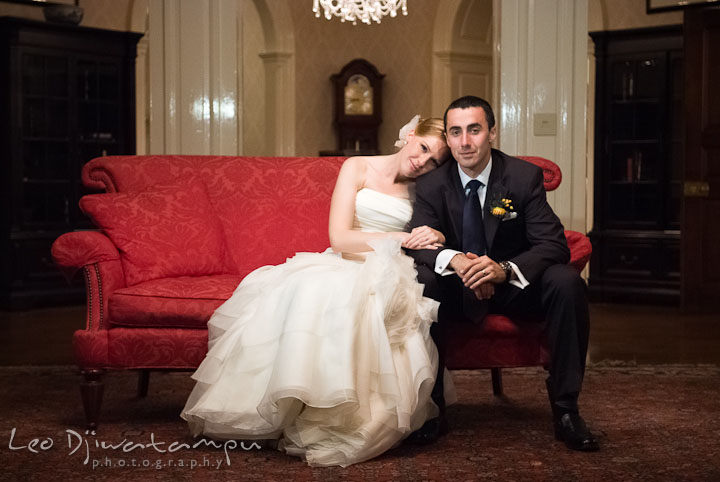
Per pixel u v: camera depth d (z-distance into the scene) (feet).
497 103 17.78
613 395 12.59
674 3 23.85
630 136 24.94
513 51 17.53
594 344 17.87
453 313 10.19
